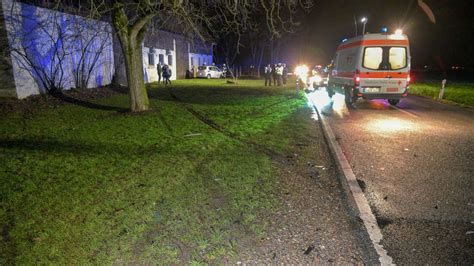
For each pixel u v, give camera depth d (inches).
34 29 510.6
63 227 143.9
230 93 724.7
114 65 798.5
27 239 135.2
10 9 461.1
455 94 767.1
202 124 369.1
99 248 129.6
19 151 252.4
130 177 202.1
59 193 178.2
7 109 424.8
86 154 247.6
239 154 255.1
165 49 1160.2
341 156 256.8
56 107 462.3
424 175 218.8
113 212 157.8
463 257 128.2
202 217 155.0
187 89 809.5
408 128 367.6
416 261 125.8
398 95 499.8
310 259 126.3
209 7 428.1
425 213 165.0
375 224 152.9
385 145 293.3
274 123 385.4
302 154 262.2
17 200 169.3
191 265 120.8
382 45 489.4
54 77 560.1
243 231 144.3
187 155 249.8
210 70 1435.8
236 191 184.9
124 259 123.3
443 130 357.1
